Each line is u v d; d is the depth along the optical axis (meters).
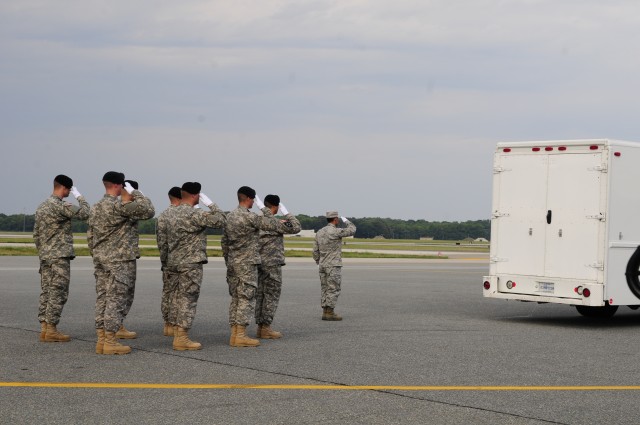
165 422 7.10
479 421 7.32
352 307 17.78
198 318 15.04
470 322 15.30
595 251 14.50
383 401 8.07
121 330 12.29
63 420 7.11
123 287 10.72
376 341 12.31
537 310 18.25
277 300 12.58
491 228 15.88
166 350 11.15
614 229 14.52
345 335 12.98
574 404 8.08
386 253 56.12
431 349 11.57
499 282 15.75
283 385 8.78
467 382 9.12
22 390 8.34
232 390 8.48
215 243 69.00
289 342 12.12
